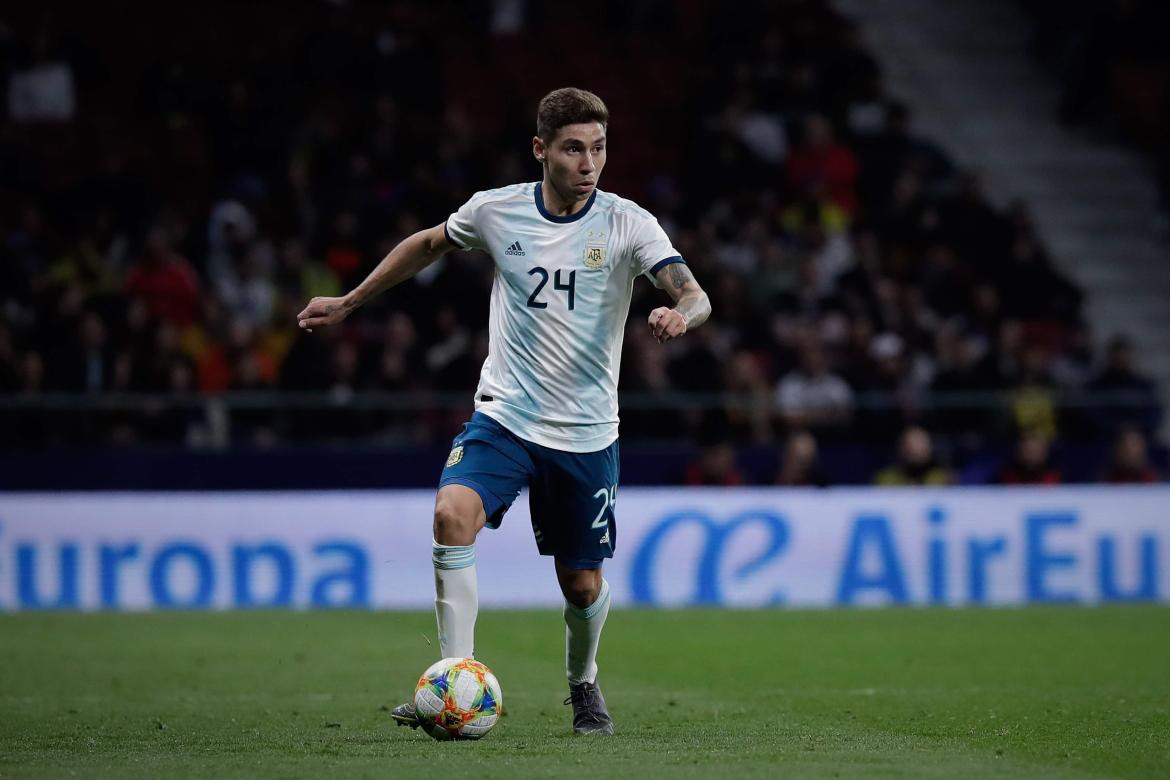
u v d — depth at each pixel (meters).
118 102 66.06
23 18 68.75
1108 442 49.78
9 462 44.28
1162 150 77.06
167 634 37.22
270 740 19.45
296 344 48.34
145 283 52.62
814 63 69.62
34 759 17.58
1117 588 47.28
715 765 16.72
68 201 57.84
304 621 40.66
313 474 45.66
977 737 19.92
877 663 31.52
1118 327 70.50
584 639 20.25
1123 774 16.72
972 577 46.72
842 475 48.38
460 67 72.19
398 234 55.53
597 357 19.56
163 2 70.56
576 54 73.75
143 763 17.08
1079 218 74.88
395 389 47.50
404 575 44.97
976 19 83.50
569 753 17.75
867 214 63.12
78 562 43.69
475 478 19.27
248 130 61.22
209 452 45.12
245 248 54.62
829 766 16.75
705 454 46.78
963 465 48.72
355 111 62.19
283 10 71.81
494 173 60.31
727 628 39.22
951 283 60.31
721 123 63.81
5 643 35.19
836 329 55.09
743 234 59.91
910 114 78.38
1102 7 76.38
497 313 19.92
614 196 19.88
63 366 46.50
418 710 18.94
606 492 19.78
